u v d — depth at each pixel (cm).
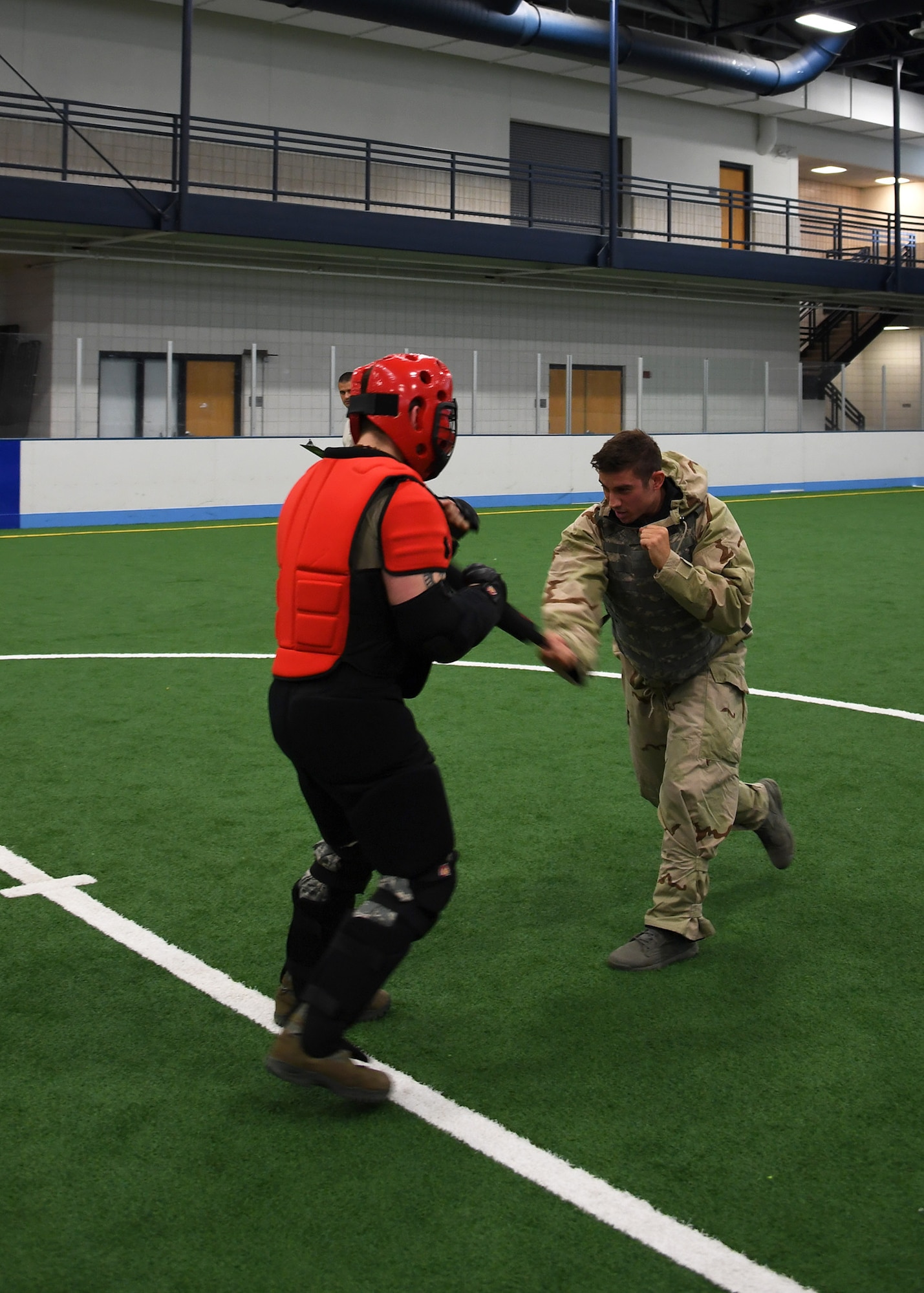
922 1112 268
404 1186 241
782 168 2798
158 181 1684
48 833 454
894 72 2600
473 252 1984
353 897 287
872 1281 213
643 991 329
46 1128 262
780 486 2419
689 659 334
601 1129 261
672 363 2308
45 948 354
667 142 2581
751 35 2583
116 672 730
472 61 2256
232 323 1944
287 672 255
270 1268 218
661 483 317
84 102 1783
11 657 773
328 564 247
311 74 2070
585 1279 214
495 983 334
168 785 512
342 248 1905
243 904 388
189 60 1669
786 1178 243
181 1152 253
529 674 737
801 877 413
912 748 570
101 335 1820
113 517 1656
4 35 1781
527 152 2380
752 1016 314
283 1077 265
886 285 2548
